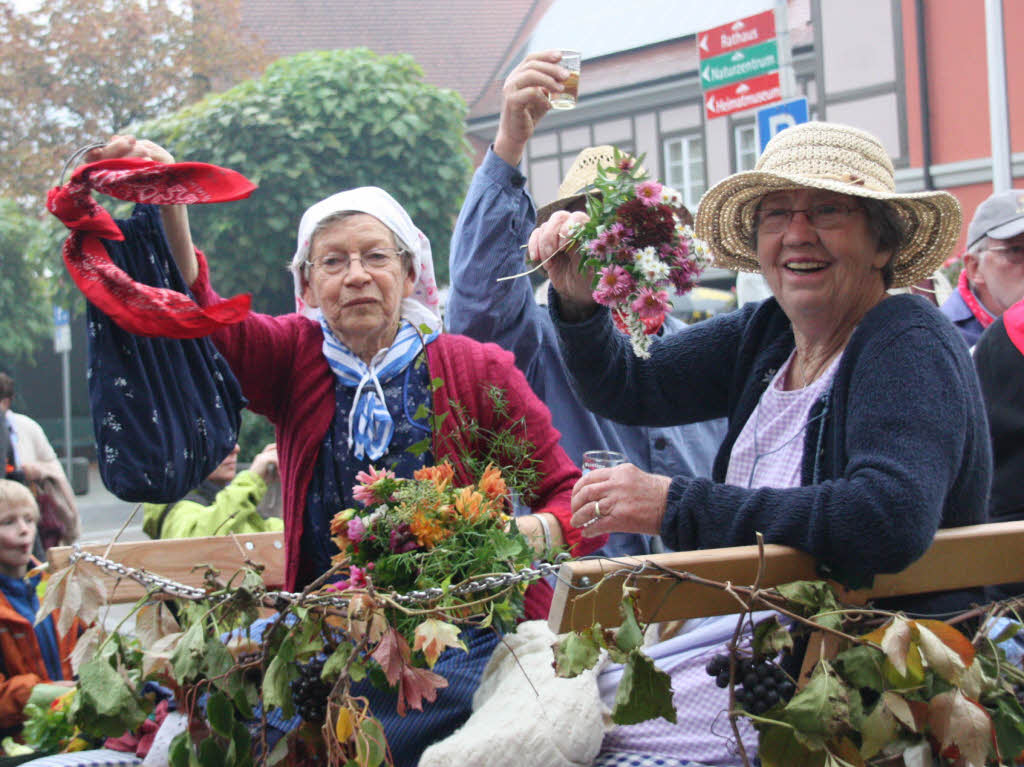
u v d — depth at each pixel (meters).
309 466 2.60
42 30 23.00
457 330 3.32
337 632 2.12
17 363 24.33
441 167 14.63
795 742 1.81
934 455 1.90
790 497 1.90
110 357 2.39
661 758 2.19
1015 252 4.17
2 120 23.05
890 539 1.83
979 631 2.01
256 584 2.08
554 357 3.48
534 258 2.58
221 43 23.34
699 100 21.69
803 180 2.16
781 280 2.29
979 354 3.10
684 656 2.33
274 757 2.08
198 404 2.53
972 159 17.06
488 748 2.02
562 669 1.71
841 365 2.14
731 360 2.59
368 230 2.59
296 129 14.04
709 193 2.43
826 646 1.86
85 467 19.80
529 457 2.61
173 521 4.36
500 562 2.15
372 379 2.59
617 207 2.38
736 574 1.83
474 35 27.30
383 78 14.50
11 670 4.03
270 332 2.67
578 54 3.31
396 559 2.15
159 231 2.46
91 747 3.01
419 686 1.95
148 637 2.18
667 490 2.00
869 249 2.27
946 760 1.90
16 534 4.17
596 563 1.75
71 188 2.25
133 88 23.36
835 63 18.31
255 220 13.89
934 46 17.28
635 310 2.34
